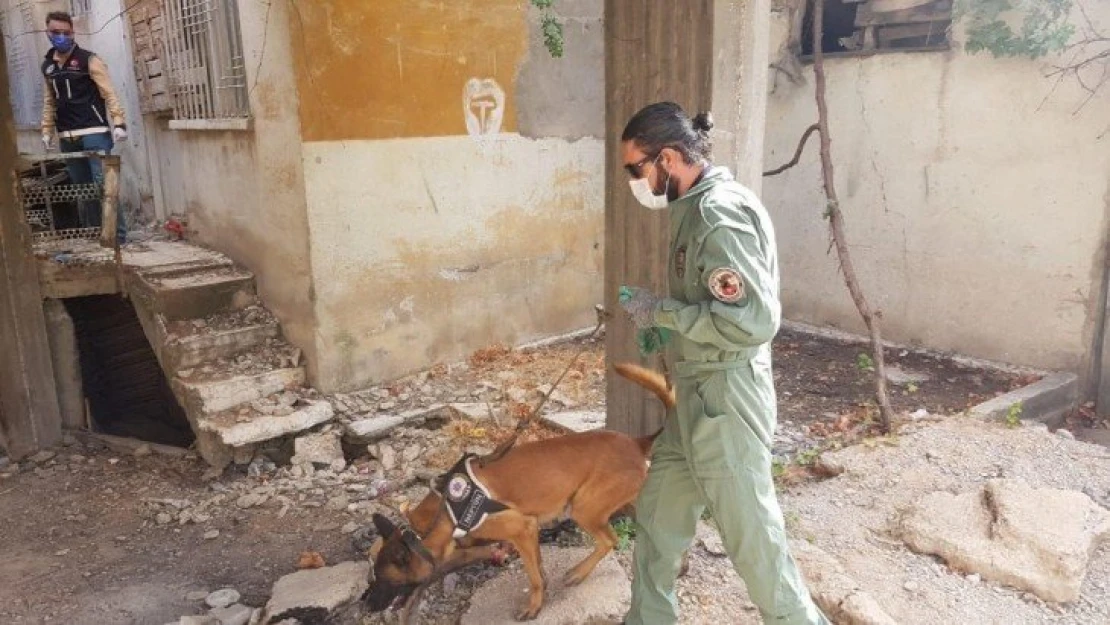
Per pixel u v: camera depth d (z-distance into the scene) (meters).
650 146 2.65
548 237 7.25
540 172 7.10
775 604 2.77
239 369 5.85
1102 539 3.84
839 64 7.43
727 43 3.64
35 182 6.75
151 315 6.17
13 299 5.72
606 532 3.49
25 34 9.98
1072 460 4.70
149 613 3.81
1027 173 6.42
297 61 5.46
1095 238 6.12
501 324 7.07
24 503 5.08
